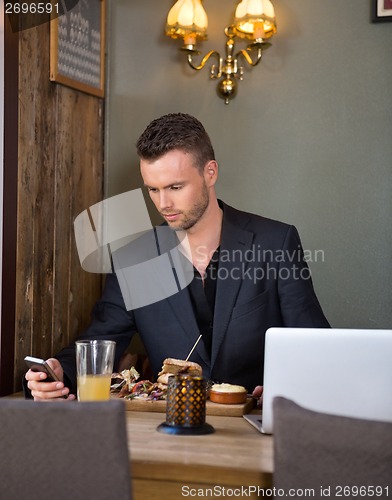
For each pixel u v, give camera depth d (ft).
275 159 9.93
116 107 10.27
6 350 7.52
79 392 5.62
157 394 6.03
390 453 3.47
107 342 5.65
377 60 9.66
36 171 8.15
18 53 7.72
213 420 5.66
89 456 3.75
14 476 3.81
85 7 9.37
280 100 9.89
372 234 9.70
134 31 10.23
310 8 9.79
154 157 6.86
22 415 3.77
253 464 4.34
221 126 10.04
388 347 5.05
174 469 4.33
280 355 5.13
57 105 8.70
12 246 7.63
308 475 3.63
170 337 7.47
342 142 9.76
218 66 9.99
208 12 9.99
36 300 8.16
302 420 3.60
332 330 5.11
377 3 9.57
